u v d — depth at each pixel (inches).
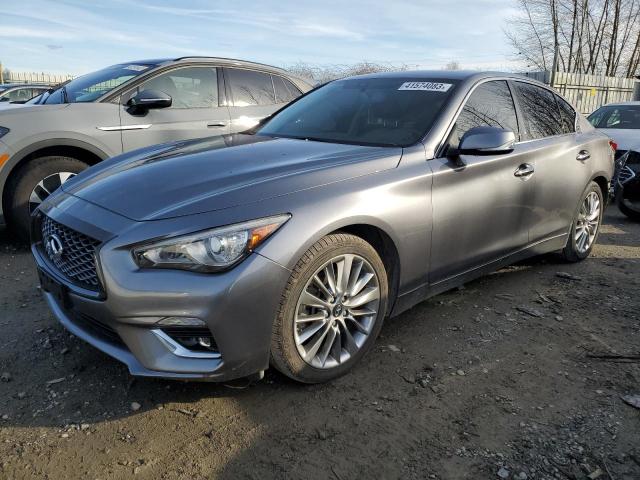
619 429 99.0
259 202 96.3
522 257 162.6
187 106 224.2
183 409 101.1
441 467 88.4
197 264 89.4
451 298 156.7
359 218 106.6
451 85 144.0
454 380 113.7
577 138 181.9
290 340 100.1
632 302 159.0
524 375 116.6
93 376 111.0
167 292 88.7
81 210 102.7
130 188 104.9
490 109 148.6
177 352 92.0
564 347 129.8
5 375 110.0
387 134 134.1
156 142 214.1
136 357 92.4
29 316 137.1
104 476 84.2
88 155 203.5
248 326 93.2
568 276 178.5
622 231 255.0
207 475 85.1
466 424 99.4
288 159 115.6
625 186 273.3
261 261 92.7
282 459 89.1
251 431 95.7
